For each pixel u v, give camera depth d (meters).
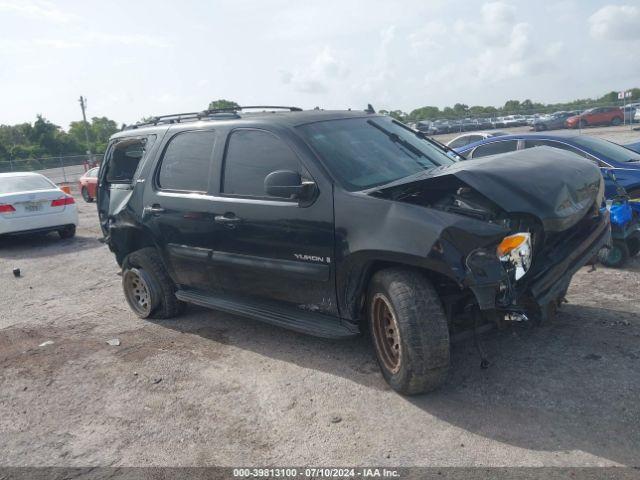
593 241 4.18
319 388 4.20
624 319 4.85
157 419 4.01
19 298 7.70
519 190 3.66
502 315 3.69
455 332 4.08
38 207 11.74
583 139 8.49
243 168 4.81
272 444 3.56
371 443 3.45
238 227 4.73
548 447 3.22
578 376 3.95
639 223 6.56
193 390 4.39
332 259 4.12
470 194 3.95
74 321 6.43
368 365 4.49
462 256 3.44
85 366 5.07
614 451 3.13
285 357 4.81
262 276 4.70
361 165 4.41
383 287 3.82
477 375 4.10
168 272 5.75
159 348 5.32
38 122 63.81
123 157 6.30
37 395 4.58
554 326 4.81
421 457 3.26
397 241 3.65
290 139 4.50
